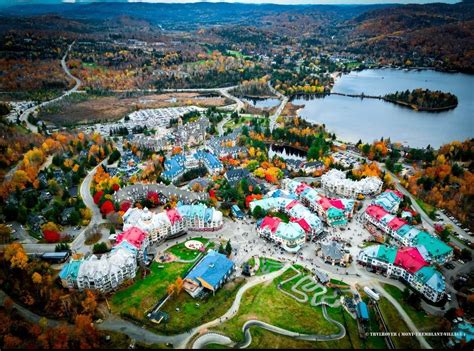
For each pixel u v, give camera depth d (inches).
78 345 7337.6
